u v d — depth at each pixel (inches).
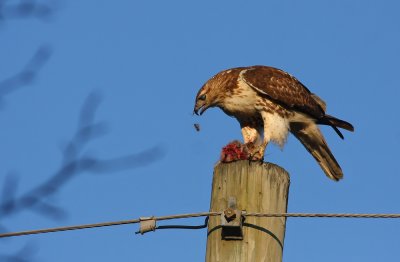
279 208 391.9
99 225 409.1
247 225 382.6
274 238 383.9
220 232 384.8
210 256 384.8
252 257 378.3
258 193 388.8
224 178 395.2
